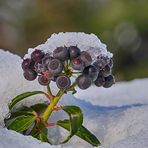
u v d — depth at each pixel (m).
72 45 0.36
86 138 0.36
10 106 0.37
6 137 0.32
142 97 0.60
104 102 0.56
